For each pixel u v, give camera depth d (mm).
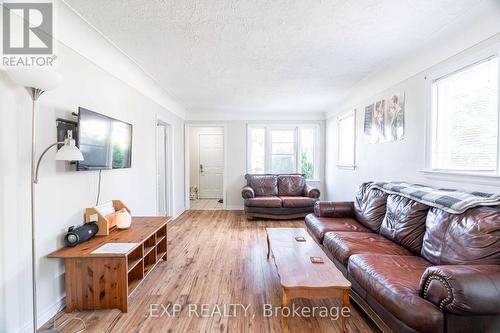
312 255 2168
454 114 2367
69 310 1979
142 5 1868
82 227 2127
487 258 1514
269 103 5242
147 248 2613
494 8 1852
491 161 2025
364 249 2197
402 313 1370
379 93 3570
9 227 1590
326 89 4160
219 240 3801
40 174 1818
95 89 2479
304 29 2230
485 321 1288
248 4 1863
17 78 1434
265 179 5707
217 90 4246
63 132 2023
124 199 3068
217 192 8031
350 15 2014
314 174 6223
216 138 8000
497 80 1902
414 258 1987
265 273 2689
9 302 1589
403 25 2158
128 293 2051
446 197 1999
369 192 3148
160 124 4812
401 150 3064
